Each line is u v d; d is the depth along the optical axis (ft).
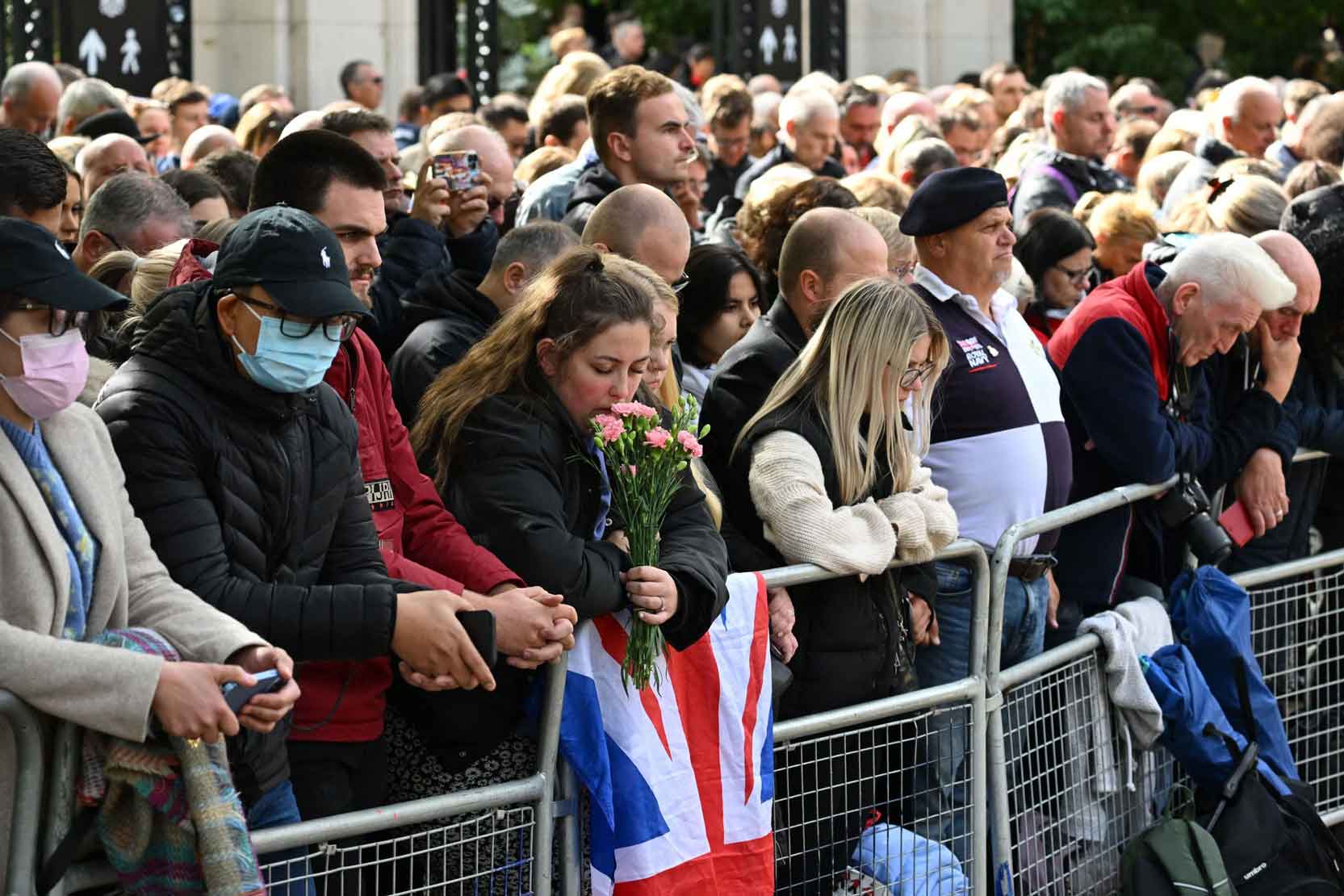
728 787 42.55
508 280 50.21
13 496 32.09
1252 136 103.65
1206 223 74.59
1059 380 57.88
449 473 41.57
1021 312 67.26
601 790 40.34
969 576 50.98
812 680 46.09
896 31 175.32
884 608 46.83
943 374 52.85
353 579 37.60
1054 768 53.06
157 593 33.86
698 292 54.70
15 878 31.99
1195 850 51.83
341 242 43.75
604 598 39.70
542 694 40.01
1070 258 67.15
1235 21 226.79
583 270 41.24
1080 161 95.55
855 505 46.37
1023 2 215.92
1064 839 53.62
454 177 56.75
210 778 32.48
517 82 232.73
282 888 36.35
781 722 44.96
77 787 32.86
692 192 67.82
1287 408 62.39
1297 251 60.34
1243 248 57.31
